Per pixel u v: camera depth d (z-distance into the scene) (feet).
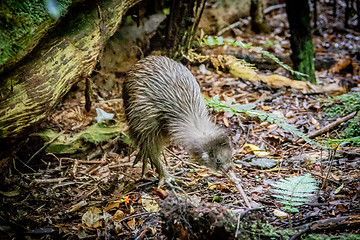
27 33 10.55
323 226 10.85
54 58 12.19
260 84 22.97
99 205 13.48
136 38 22.35
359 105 18.54
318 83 23.94
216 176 14.90
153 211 12.98
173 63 14.73
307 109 19.88
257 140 17.48
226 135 13.14
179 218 10.39
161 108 13.74
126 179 15.01
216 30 30.71
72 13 13.33
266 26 32.42
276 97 21.45
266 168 15.20
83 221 12.64
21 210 13.14
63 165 16.17
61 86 12.65
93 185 14.66
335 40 32.09
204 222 10.25
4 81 10.88
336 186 13.33
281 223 11.56
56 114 18.12
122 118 19.06
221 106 16.21
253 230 10.48
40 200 13.65
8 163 14.48
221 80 23.56
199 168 15.62
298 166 15.06
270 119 15.29
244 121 19.02
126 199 13.65
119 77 21.94
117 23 15.57
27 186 14.32
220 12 31.04
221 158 12.70
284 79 22.66
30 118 11.71
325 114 19.01
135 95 14.15
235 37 31.01
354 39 32.14
